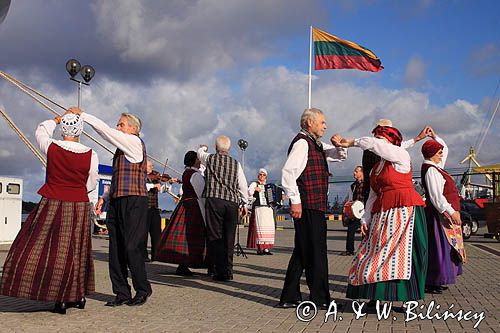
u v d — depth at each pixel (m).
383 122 5.66
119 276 5.66
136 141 5.61
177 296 6.29
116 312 5.29
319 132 5.44
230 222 7.68
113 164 5.71
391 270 4.96
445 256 6.39
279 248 13.73
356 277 5.10
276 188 11.91
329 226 28.09
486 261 10.43
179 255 8.01
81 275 5.13
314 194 5.34
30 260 4.91
